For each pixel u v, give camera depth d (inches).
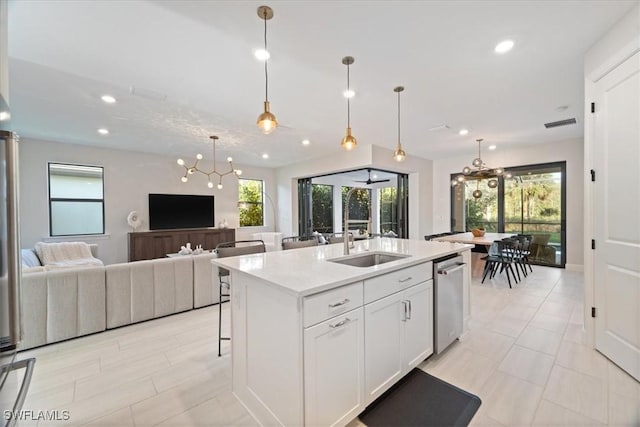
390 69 105.3
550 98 132.2
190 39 86.1
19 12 72.6
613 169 85.1
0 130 49.4
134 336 112.2
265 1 71.0
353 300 64.2
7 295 48.6
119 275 120.3
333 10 74.4
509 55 96.7
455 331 100.7
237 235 310.0
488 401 72.2
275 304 61.0
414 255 91.2
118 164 238.8
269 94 126.1
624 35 78.7
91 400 74.7
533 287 172.1
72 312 109.6
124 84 115.8
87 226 227.1
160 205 256.1
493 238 195.0
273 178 341.4
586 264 97.8
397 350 76.4
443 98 132.0
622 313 83.0
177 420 67.8
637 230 77.8
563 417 66.1
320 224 352.8
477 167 207.9
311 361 56.0
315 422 56.7
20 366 50.6
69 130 181.3
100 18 76.0
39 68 102.5
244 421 67.5
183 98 130.0
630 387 75.9
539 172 230.5
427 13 76.0
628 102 79.3
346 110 146.8
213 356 96.7
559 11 75.9
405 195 285.6
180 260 137.0
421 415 68.1
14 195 49.8
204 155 263.4
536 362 89.3
